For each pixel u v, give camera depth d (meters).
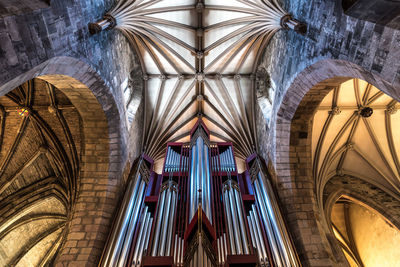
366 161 13.48
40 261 17.08
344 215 16.17
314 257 8.11
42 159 14.47
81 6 7.67
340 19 6.42
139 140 13.70
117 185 9.99
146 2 11.73
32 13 5.78
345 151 13.59
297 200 9.59
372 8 5.24
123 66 11.60
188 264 6.70
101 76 8.85
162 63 14.82
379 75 5.34
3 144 13.84
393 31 4.95
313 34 7.82
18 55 5.38
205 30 13.83
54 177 14.93
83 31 7.79
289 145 10.50
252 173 12.21
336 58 6.63
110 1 9.91
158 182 12.72
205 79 15.34
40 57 5.96
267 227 9.08
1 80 5.01
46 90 12.80
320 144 12.88
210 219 9.19
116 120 10.23
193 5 13.16
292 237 8.89
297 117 10.26
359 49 5.80
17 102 13.09
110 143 10.22
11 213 14.22
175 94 15.57
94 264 8.16
